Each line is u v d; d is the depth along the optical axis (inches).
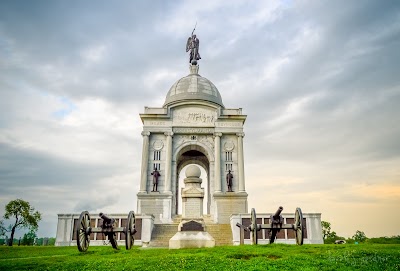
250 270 692.7
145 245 1601.9
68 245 1660.9
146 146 2290.8
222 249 1049.5
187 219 1277.1
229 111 2402.8
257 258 852.0
